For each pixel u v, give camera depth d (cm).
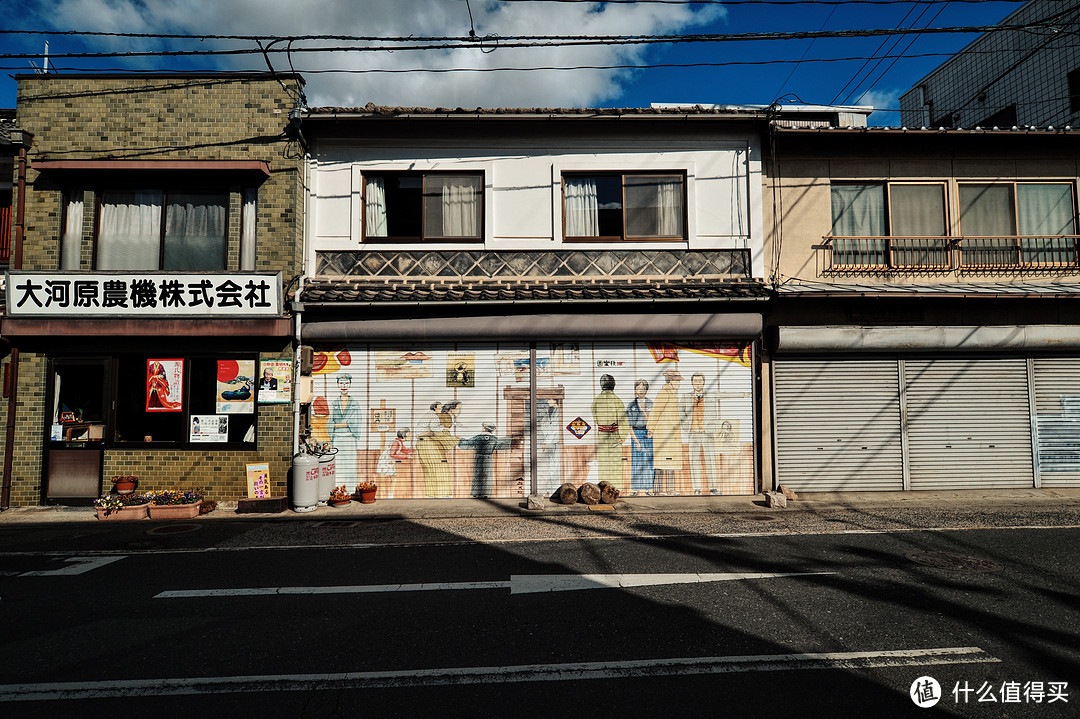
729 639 427
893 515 838
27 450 962
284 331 952
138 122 996
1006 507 888
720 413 1016
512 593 531
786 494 959
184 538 754
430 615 482
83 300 943
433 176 1062
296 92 1008
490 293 971
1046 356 1038
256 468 950
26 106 994
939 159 1073
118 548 706
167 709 343
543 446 1004
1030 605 485
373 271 1038
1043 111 1441
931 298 988
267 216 994
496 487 1000
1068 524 770
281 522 847
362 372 1008
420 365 1009
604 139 1060
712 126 1052
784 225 1060
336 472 998
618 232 1062
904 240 1056
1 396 966
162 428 981
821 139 1051
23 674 387
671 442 1011
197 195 1020
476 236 1055
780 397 1025
